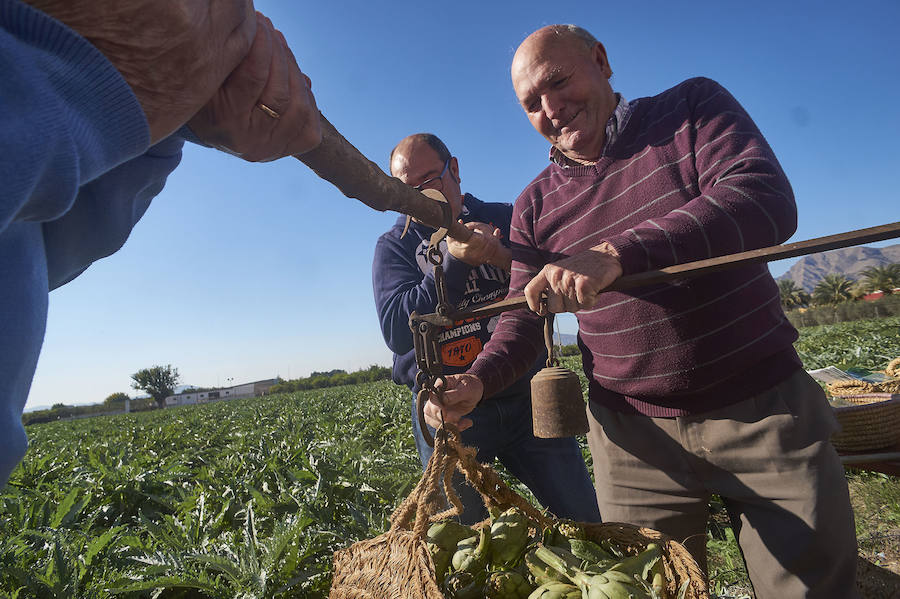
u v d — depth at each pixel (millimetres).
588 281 1388
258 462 7027
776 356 1907
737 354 1890
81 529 4562
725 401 1924
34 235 647
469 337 2918
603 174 2146
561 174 2318
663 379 1993
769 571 1897
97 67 546
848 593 1829
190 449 10828
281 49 788
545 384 1573
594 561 1562
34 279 625
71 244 760
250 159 899
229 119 793
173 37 584
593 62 2109
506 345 2248
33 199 507
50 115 488
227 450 10023
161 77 611
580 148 2188
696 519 2125
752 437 1884
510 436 2873
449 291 2828
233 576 3225
